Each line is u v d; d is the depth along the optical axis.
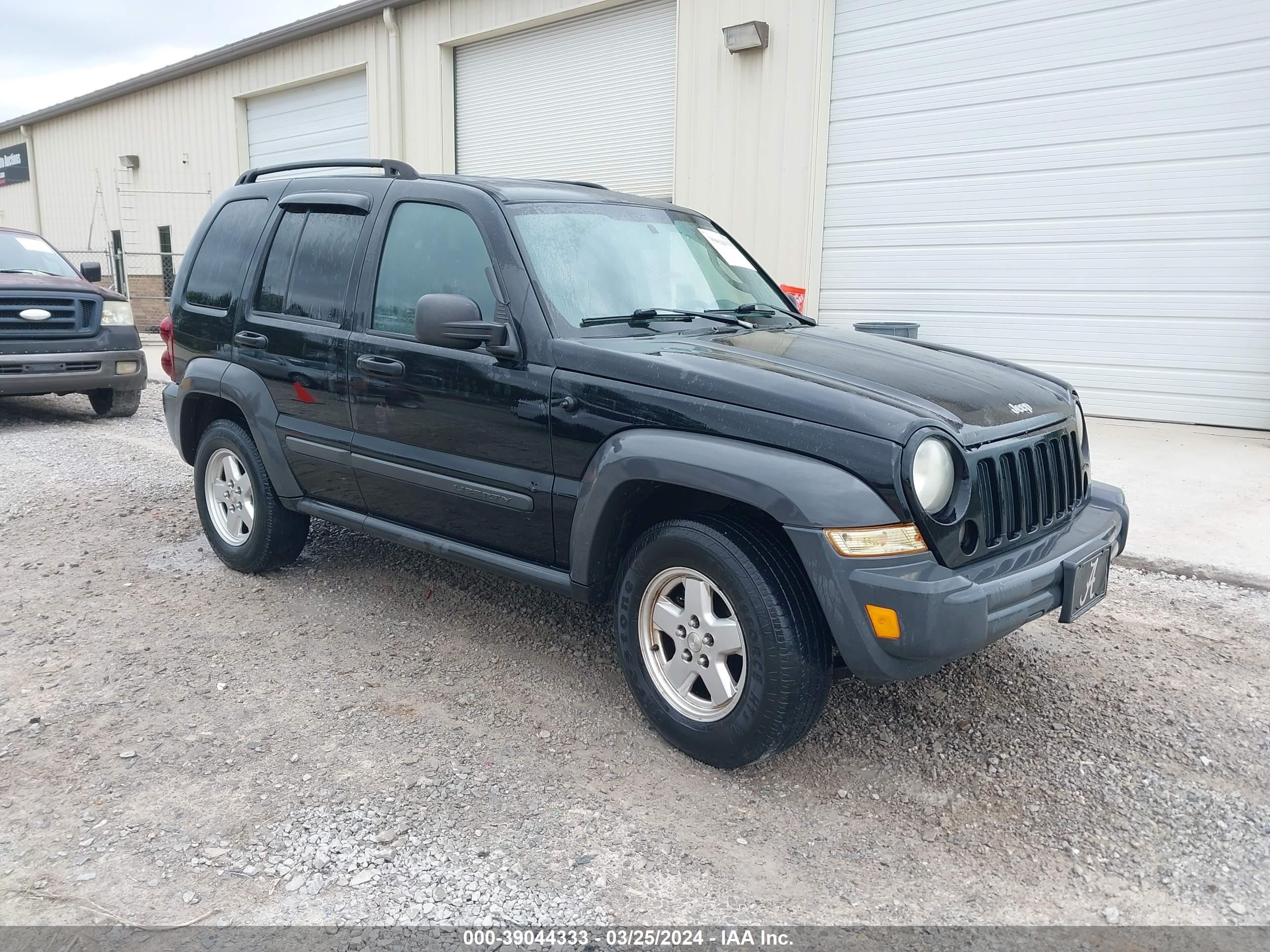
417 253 3.95
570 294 3.58
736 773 3.17
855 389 2.98
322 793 3.01
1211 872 2.69
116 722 3.46
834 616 2.77
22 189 26.66
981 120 9.11
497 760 3.23
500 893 2.55
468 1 13.51
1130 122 8.34
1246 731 3.48
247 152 18.42
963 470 2.85
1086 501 3.65
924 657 2.71
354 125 15.98
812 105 10.06
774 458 2.86
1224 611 4.62
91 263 9.90
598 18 12.31
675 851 2.75
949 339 9.63
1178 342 8.39
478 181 4.03
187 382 4.93
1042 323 9.05
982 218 9.23
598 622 4.43
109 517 6.04
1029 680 3.87
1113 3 8.28
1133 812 2.98
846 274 10.21
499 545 3.73
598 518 3.24
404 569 5.11
